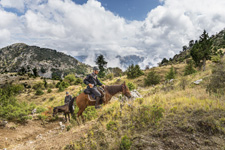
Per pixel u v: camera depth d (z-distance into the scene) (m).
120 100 8.65
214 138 3.31
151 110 4.89
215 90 6.85
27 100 33.78
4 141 6.97
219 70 7.95
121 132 4.30
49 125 10.21
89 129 5.38
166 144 3.32
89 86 5.48
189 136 3.47
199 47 30.16
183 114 4.57
